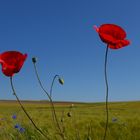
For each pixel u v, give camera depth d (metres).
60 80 0.50
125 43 0.44
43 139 0.86
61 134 0.51
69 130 1.02
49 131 0.92
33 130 0.98
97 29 0.45
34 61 0.48
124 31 0.45
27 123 1.19
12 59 0.45
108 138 1.10
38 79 0.48
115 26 0.45
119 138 1.13
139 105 7.88
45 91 0.48
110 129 1.22
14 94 0.46
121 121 1.39
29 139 0.93
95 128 1.25
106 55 0.45
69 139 0.83
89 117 1.66
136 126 1.27
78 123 1.32
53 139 0.81
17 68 0.44
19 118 1.33
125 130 1.19
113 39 0.44
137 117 1.64
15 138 0.97
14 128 1.06
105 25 0.45
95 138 1.06
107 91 0.45
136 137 1.13
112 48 0.45
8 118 1.44
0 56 0.45
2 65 0.44
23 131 0.98
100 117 1.76
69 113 0.58
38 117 1.71
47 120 1.43
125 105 8.05
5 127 1.11
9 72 0.44
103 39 0.44
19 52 0.45
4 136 0.98
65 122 1.13
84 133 1.05
